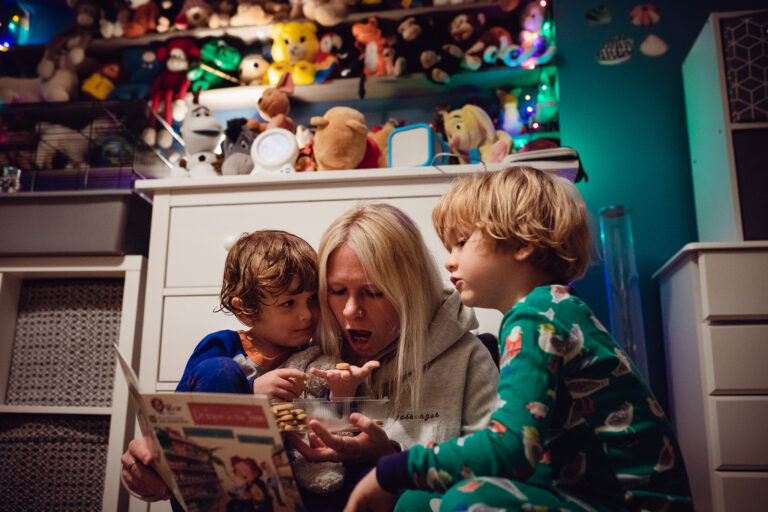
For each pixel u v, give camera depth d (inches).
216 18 84.4
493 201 31.4
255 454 25.1
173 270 56.1
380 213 37.1
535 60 77.1
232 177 56.5
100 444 55.3
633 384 29.0
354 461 31.9
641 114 75.9
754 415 49.1
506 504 23.4
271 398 31.9
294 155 62.9
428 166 54.9
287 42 81.4
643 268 71.9
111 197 58.5
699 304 53.2
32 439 56.1
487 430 25.2
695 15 77.6
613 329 63.5
